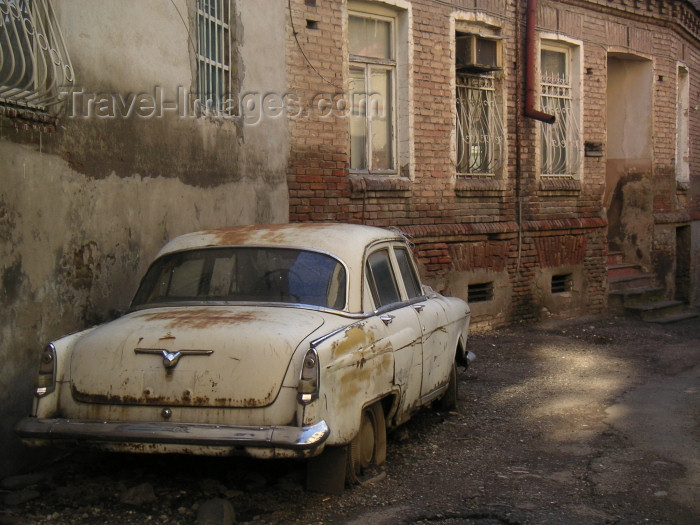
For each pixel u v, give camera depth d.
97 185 6.51
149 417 4.88
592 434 7.06
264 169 9.70
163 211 7.51
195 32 8.28
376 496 5.34
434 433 7.03
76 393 5.01
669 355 11.52
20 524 4.74
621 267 16.48
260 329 4.95
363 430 5.66
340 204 10.94
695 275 18.81
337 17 10.82
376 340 5.50
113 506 5.05
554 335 12.95
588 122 15.03
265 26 9.77
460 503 5.25
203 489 5.30
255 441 4.62
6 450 5.42
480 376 9.65
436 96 12.16
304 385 4.69
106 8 6.71
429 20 12.02
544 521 4.94
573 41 14.54
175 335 4.97
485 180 13.09
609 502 5.30
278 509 5.06
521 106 13.59
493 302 13.24
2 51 5.50
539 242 14.05
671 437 6.96
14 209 5.48
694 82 18.81
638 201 16.86
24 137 5.61
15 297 5.50
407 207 11.87
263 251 5.89
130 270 6.97
